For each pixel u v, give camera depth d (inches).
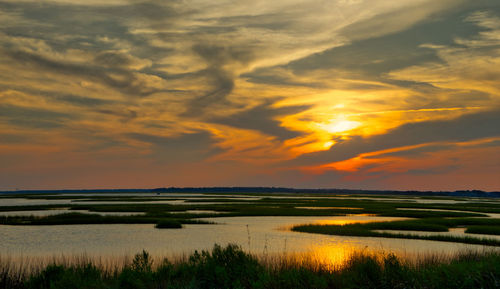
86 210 2785.4
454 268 501.0
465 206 3767.2
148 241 1236.5
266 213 2418.8
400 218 2282.2
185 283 521.7
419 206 3602.4
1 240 1269.7
